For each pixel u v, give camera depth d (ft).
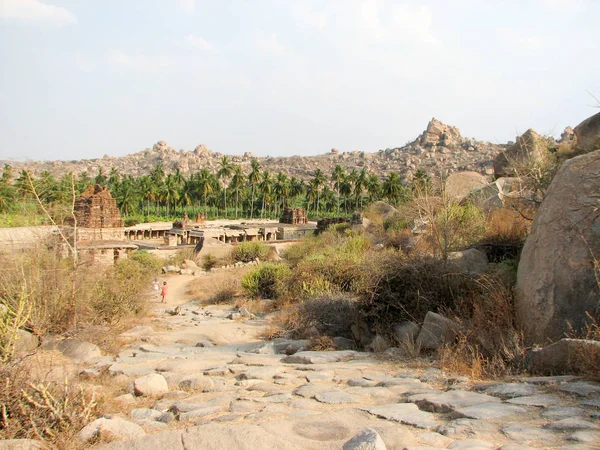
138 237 314.35
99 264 49.55
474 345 25.32
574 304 23.58
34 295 35.01
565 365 20.12
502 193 56.54
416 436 13.85
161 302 94.68
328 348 34.06
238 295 89.71
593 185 25.55
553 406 15.71
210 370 27.50
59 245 41.78
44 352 28.78
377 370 24.71
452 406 16.43
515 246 40.55
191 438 13.79
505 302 27.04
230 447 13.26
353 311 37.17
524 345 24.12
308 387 20.98
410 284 34.88
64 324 37.65
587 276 23.54
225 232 254.47
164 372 27.55
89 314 41.19
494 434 13.67
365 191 469.16
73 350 31.58
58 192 43.93
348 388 20.80
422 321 32.89
